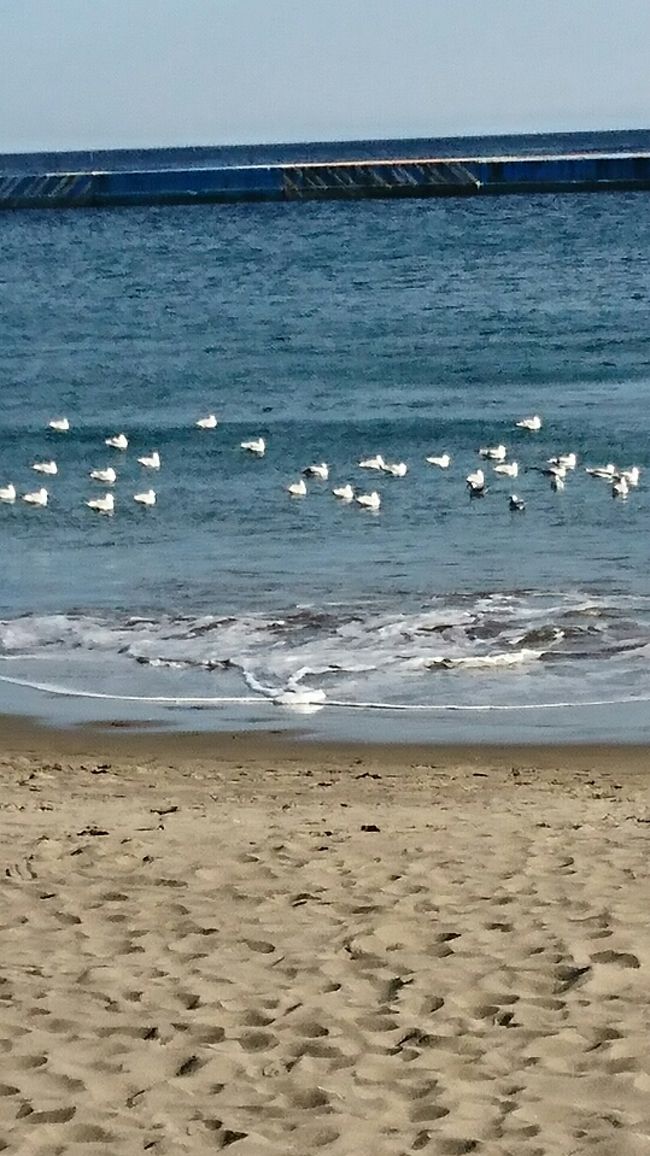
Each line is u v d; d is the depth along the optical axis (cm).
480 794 1366
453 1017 738
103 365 5038
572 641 1916
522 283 6956
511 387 4338
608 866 1004
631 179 12938
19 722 1669
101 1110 638
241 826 1162
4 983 795
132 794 1369
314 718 1664
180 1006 761
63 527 2795
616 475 2962
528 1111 629
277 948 846
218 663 1872
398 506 2866
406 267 7875
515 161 13150
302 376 4650
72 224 11519
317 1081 667
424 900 930
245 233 10231
